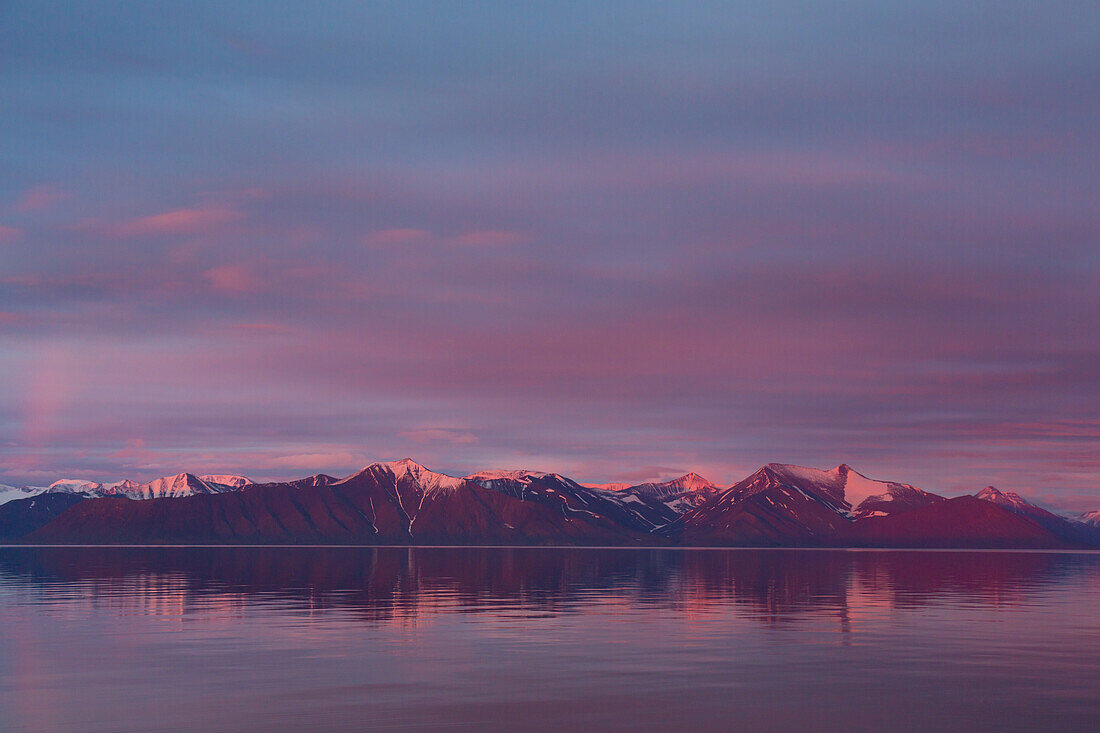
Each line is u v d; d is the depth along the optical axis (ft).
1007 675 116.37
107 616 188.85
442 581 332.80
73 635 155.74
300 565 514.68
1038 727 90.27
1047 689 107.34
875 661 127.44
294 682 111.24
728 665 124.06
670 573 411.54
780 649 139.54
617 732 87.81
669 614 196.03
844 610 205.87
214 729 88.48
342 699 101.40
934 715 94.89
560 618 187.01
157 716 93.40
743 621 181.27
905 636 155.74
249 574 387.75
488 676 115.44
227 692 104.99
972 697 103.09
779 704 99.45
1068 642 147.43
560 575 387.75
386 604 221.87
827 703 99.91
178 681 111.65
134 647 140.67
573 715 94.22
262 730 88.07
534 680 112.78
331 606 215.31
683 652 136.26
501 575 385.91
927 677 114.93
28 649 138.62
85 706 97.86
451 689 106.93
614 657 131.03
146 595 251.80
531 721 91.76
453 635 156.76
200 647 140.56
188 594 256.52
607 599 240.12
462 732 87.45
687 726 90.17
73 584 306.14
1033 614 196.65
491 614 195.62
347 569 450.30
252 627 168.35
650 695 103.71
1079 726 90.68
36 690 106.22
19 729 88.63
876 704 99.55
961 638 153.38
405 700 100.89
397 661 127.03
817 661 127.34
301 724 90.22
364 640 149.48
